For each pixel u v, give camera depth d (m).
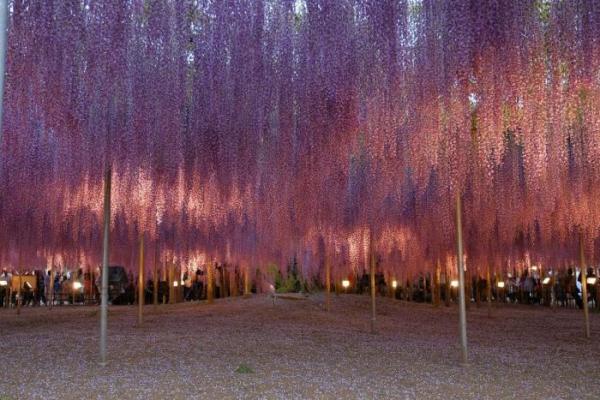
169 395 4.70
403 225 12.39
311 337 9.06
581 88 4.86
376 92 5.50
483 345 8.54
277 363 6.39
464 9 4.82
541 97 4.98
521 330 11.27
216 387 5.02
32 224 14.34
